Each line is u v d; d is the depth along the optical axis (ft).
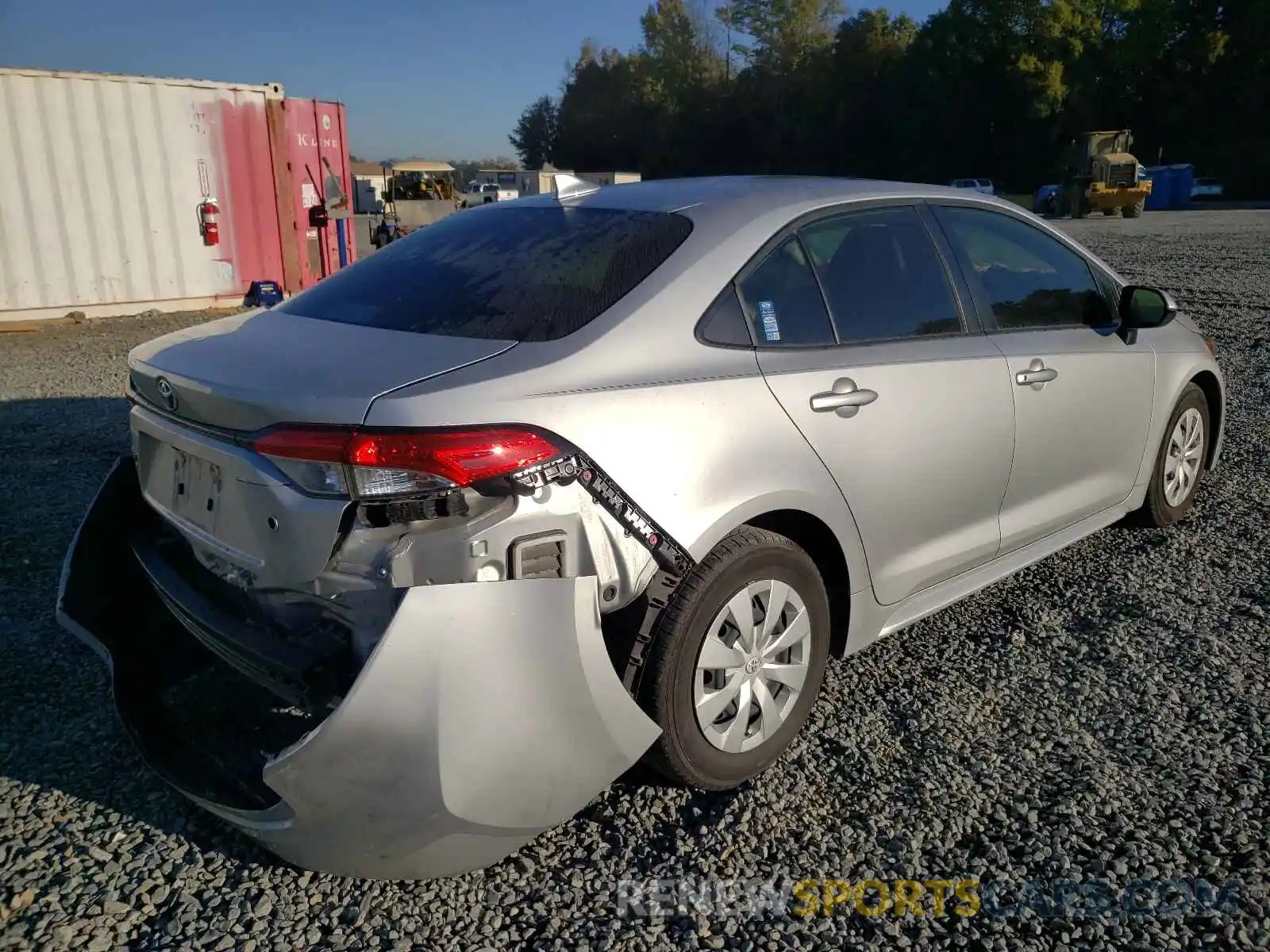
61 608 9.89
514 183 188.75
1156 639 12.35
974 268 11.96
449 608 7.09
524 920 7.89
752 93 241.76
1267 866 8.36
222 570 8.44
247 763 9.47
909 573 10.91
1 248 34.35
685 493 8.41
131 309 37.63
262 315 10.18
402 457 7.13
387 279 10.13
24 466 19.39
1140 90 186.70
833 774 9.72
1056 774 9.68
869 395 10.02
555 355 8.13
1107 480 14.02
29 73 33.91
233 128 38.88
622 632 8.61
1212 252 58.49
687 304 9.03
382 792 7.16
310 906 8.04
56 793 9.43
